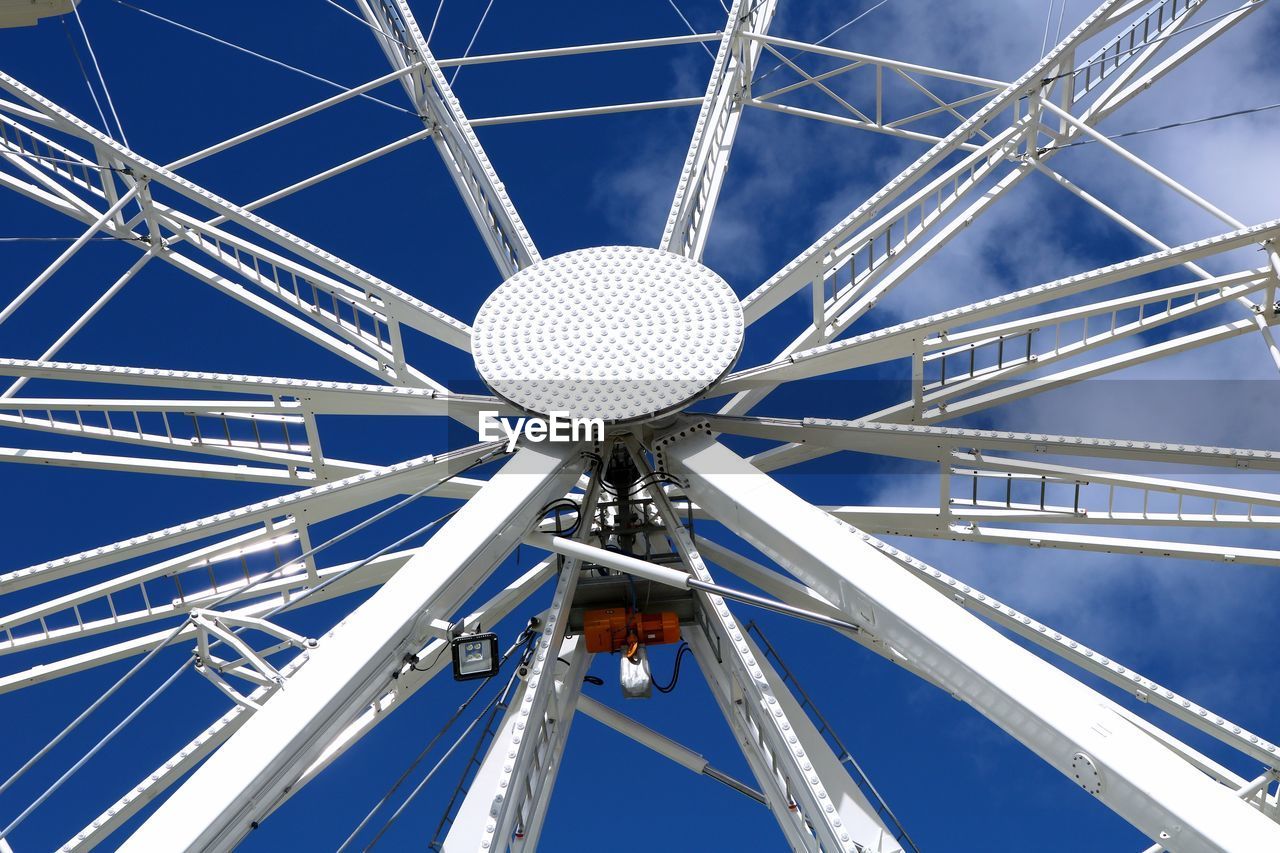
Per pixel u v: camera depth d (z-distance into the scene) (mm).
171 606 21812
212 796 13555
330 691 14750
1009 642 14922
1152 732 19859
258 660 17984
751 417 19641
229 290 24266
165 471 22531
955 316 20156
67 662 21453
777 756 16719
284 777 14273
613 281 20109
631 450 20422
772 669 18984
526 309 19891
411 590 16266
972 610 21062
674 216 22422
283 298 24031
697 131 23578
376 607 16016
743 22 26438
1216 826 12711
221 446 22625
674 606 19969
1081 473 21422
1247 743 17062
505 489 17984
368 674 15336
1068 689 14250
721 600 18188
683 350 19250
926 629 15188
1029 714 14133
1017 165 24531
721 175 24531
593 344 19406
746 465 18453
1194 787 13062
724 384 19703
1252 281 22266
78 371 20734
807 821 16625
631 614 19641
